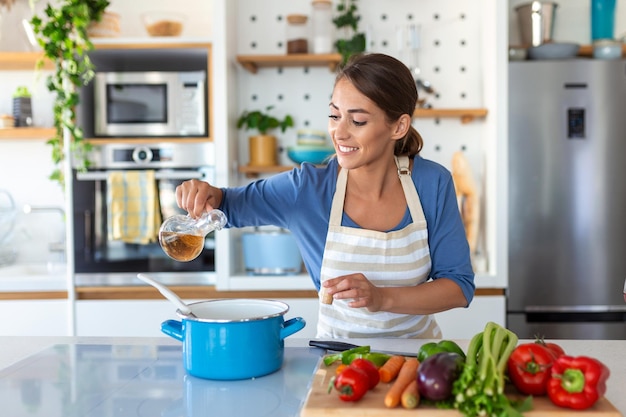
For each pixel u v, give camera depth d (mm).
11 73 3186
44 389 1088
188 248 1269
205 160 2762
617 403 1012
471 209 2828
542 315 2826
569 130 2777
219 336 1122
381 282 1519
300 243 1598
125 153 2764
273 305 1260
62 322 2781
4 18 2938
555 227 2785
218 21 2746
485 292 2768
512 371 970
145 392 1068
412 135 1562
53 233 3197
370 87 1314
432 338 1569
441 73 3111
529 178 2785
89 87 2773
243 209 1535
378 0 3115
